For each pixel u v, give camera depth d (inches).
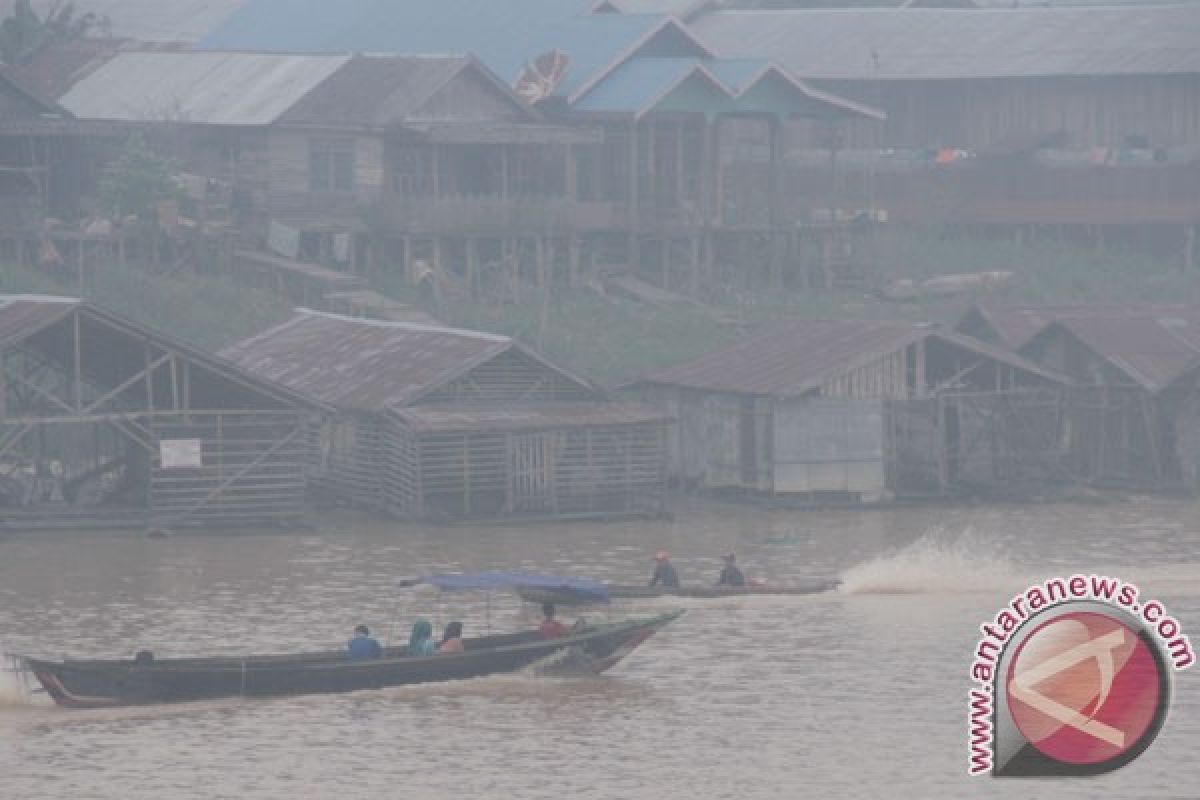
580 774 6245.1
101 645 7593.5
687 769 6289.4
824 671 7332.7
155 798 6038.4
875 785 6161.4
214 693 6909.5
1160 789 6161.4
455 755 6412.4
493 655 7126.0
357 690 7027.6
